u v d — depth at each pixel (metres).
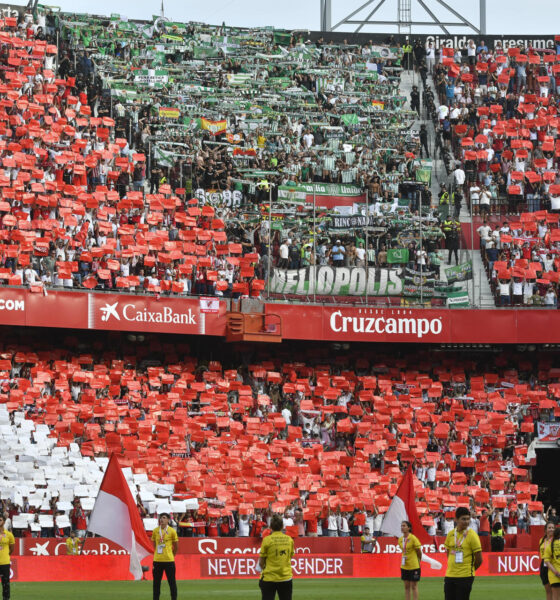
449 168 80.81
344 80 88.81
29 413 58.06
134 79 81.81
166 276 65.00
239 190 74.31
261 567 26.81
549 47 92.50
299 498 58.16
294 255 68.75
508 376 68.94
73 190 67.06
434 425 65.19
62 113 75.19
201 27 89.75
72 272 62.50
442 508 59.66
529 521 60.50
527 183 78.06
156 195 69.94
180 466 57.72
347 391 66.31
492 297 71.69
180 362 65.75
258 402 63.84
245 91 84.38
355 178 77.06
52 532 52.94
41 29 81.25
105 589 40.62
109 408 59.62
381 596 39.28
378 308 66.88
